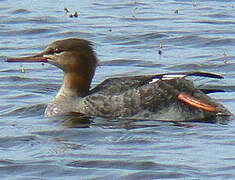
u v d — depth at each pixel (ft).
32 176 40.47
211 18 82.48
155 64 66.44
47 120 51.08
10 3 90.17
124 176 40.14
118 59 67.72
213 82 60.95
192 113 50.55
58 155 43.39
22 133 47.80
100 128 48.39
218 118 50.37
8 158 43.04
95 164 41.83
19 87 60.39
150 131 47.55
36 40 75.61
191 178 39.52
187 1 91.30
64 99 52.80
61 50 53.57
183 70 64.75
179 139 45.78
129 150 43.98
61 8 88.02
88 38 75.72
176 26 79.15
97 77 62.75
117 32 77.36
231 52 70.03
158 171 40.55
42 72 65.00
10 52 70.85
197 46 72.64
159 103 50.70
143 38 75.15
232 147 44.14
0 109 54.44
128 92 51.06
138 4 89.92
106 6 89.15
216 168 40.83
